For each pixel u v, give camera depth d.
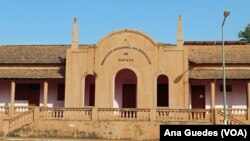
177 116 31.91
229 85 40.34
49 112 32.88
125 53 37.38
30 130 32.31
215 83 40.28
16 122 32.00
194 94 40.50
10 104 40.38
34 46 45.47
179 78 36.41
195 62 39.78
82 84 37.59
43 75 40.47
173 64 36.66
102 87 37.25
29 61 42.06
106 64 37.50
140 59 37.09
